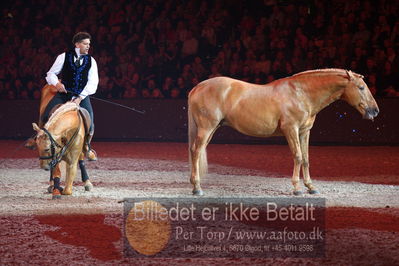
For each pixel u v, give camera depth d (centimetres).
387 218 895
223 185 1259
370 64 2236
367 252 707
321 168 1587
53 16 2942
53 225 857
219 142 2408
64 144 1046
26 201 1050
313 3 2522
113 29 2786
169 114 2469
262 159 1809
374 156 1869
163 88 2550
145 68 2627
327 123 2252
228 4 2648
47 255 708
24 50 2858
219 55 2503
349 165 1647
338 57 2338
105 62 2681
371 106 1096
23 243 761
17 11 2962
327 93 1109
